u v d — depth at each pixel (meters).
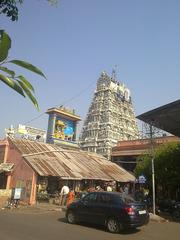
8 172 27.38
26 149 28.53
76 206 14.92
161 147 28.36
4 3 3.00
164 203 22.84
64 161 30.02
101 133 76.25
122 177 33.47
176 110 20.06
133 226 12.93
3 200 24.00
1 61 1.78
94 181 31.86
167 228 15.14
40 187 26.84
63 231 12.69
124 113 81.50
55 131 41.38
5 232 11.77
